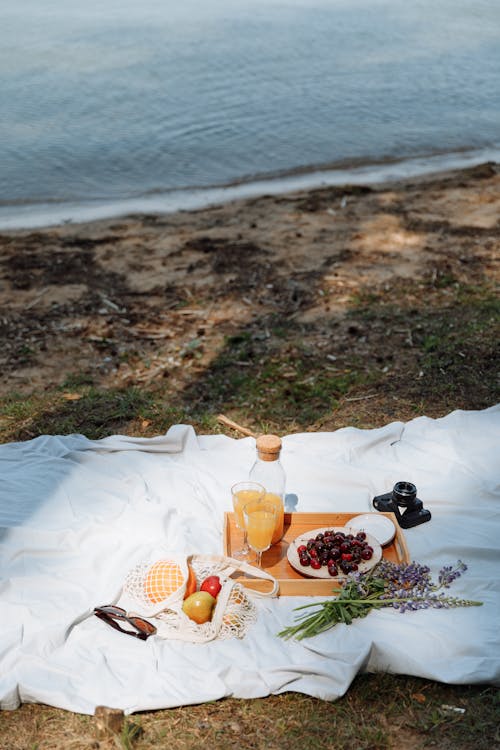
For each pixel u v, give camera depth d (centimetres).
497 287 424
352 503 267
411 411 324
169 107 866
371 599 230
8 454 290
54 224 559
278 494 246
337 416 323
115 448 292
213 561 238
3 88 920
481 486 271
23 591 238
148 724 211
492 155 751
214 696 213
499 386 336
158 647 223
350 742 209
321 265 462
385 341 374
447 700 217
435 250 481
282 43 1243
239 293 429
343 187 619
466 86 1015
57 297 432
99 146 737
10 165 684
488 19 1548
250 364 361
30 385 352
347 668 217
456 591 236
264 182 659
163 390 345
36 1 1552
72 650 223
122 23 1348
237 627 225
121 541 251
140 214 579
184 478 277
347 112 877
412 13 1588
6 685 214
